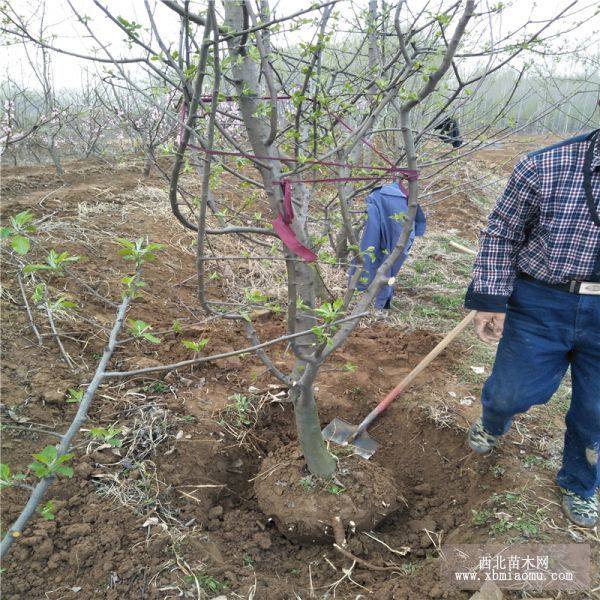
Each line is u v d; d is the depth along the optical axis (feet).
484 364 12.43
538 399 7.82
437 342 13.28
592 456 7.58
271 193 6.43
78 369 9.80
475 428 8.98
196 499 8.38
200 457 9.11
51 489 7.62
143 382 10.11
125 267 13.39
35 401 8.80
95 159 23.52
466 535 7.98
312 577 7.72
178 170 5.82
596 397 7.34
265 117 6.68
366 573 7.78
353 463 8.96
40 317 10.51
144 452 8.66
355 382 11.73
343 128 12.75
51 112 20.18
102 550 7.02
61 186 18.20
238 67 6.46
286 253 6.32
